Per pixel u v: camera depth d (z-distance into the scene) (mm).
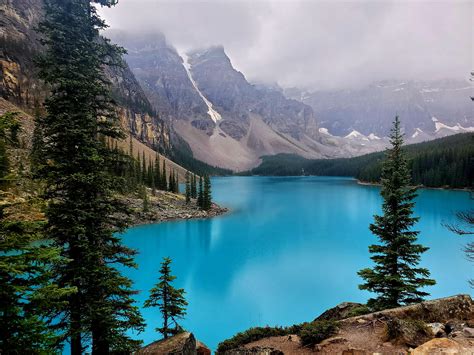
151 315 24906
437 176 117250
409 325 9023
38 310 6195
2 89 97438
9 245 6012
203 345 13195
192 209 77875
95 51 13016
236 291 31078
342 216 76375
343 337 9906
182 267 38594
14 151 32375
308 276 35656
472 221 12055
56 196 11172
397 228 15406
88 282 10742
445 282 32219
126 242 50375
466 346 7352
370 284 15422
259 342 12242
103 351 10938
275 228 62969
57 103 11578
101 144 12133
